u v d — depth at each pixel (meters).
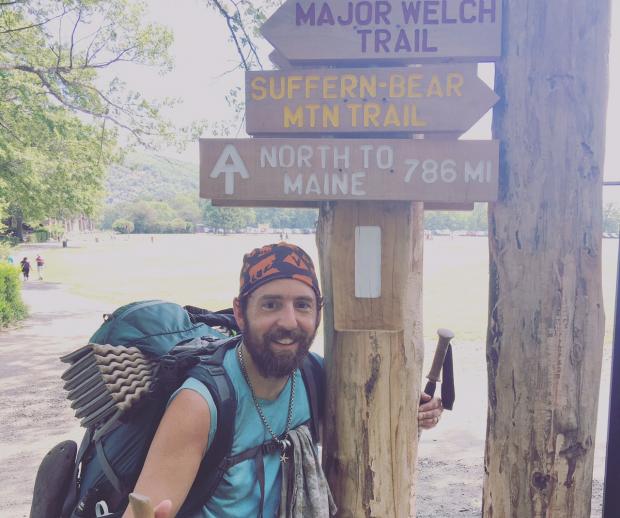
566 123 1.66
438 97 1.65
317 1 1.68
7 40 14.90
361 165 1.67
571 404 1.70
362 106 1.68
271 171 1.70
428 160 1.66
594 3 1.65
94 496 1.59
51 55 15.73
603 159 1.70
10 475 5.05
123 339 1.68
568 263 1.68
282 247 1.56
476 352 9.60
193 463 1.42
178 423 1.42
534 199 1.68
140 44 14.55
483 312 14.57
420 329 1.89
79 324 14.56
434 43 1.67
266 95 1.71
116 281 25.92
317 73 1.69
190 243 77.62
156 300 1.85
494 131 1.74
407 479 1.80
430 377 1.92
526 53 1.67
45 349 11.27
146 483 1.38
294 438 1.60
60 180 20.11
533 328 1.70
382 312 1.75
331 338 1.79
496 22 1.66
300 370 1.73
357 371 1.75
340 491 1.78
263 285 1.52
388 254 1.74
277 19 1.69
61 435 6.12
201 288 21.89
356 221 1.74
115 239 95.25
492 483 1.80
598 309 1.71
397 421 1.76
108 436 1.58
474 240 89.94
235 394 1.51
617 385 1.49
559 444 1.71
